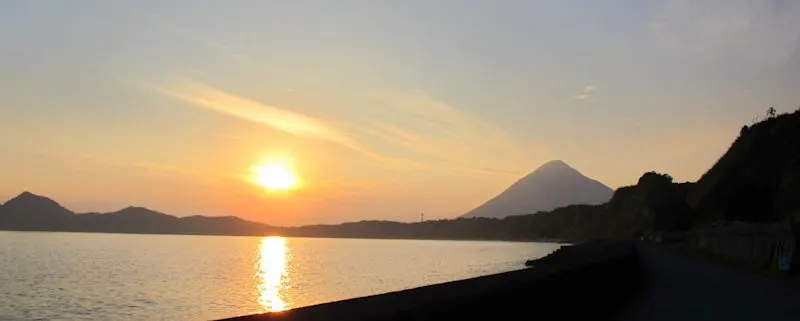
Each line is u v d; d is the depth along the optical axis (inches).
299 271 3034.0
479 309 385.1
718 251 2374.5
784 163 2783.0
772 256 1536.7
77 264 3496.6
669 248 3041.3
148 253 5073.8
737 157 3144.7
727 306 788.6
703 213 3518.7
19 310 1599.4
